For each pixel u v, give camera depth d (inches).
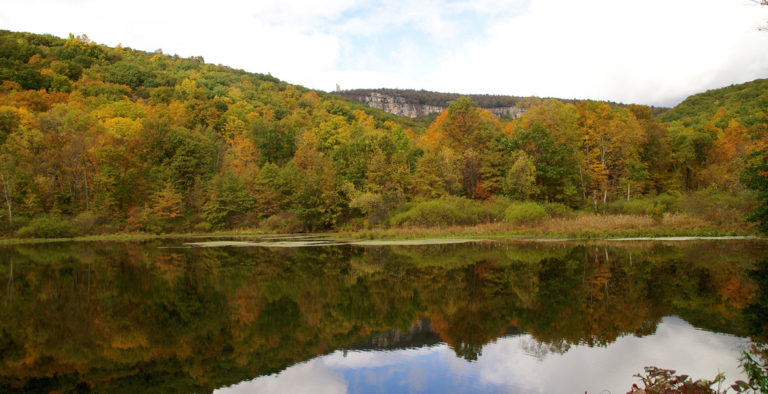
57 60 4224.9
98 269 942.4
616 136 2039.9
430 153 2151.8
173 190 2246.6
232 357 396.8
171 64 5885.8
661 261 824.9
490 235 1438.2
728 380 293.6
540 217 1494.8
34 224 1898.4
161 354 410.3
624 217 1439.5
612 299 549.0
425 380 325.1
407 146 2598.4
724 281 634.2
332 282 732.7
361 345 419.8
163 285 743.7
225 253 1217.4
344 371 353.4
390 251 1158.3
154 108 3479.3
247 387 327.0
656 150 2252.7
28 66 3695.9
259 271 869.2
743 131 2261.3
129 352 417.7
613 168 2166.6
